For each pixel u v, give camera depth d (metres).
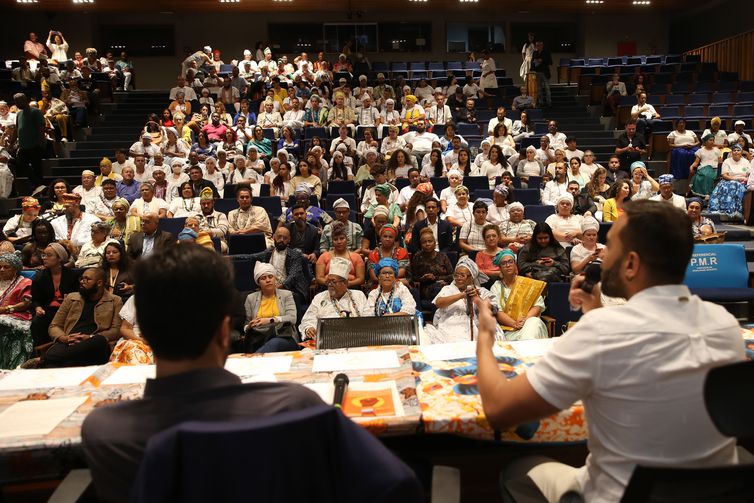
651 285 1.37
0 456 1.58
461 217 7.16
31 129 9.89
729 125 11.61
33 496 1.95
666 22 18.92
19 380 2.08
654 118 12.02
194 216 6.55
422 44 18.66
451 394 1.84
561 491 1.48
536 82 14.02
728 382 1.08
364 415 1.70
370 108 12.41
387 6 17.73
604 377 1.30
